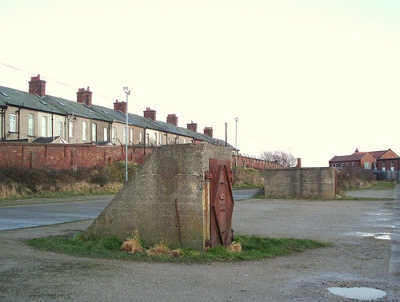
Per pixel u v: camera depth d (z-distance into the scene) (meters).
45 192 32.53
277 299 6.41
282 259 9.71
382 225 16.81
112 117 55.38
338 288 7.15
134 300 6.19
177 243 10.13
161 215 10.34
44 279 7.27
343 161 114.56
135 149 46.09
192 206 10.02
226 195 11.36
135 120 61.75
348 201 31.22
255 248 10.94
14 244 10.77
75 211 21.33
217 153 10.89
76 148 39.06
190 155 10.13
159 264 8.70
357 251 10.95
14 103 40.00
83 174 37.81
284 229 15.29
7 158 34.12
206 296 6.48
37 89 48.19
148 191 10.52
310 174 34.16
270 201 31.02
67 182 35.50
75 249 9.95
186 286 7.03
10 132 39.22
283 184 34.88
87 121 50.06
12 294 6.35
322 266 9.00
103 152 42.00
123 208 10.80
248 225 16.39
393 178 87.25
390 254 10.53
